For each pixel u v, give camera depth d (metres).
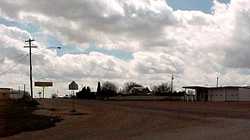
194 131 24.25
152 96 138.62
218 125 28.73
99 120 37.25
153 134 22.75
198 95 124.38
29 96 84.06
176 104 82.44
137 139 20.09
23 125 30.59
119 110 55.69
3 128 28.33
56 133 25.56
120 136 22.11
